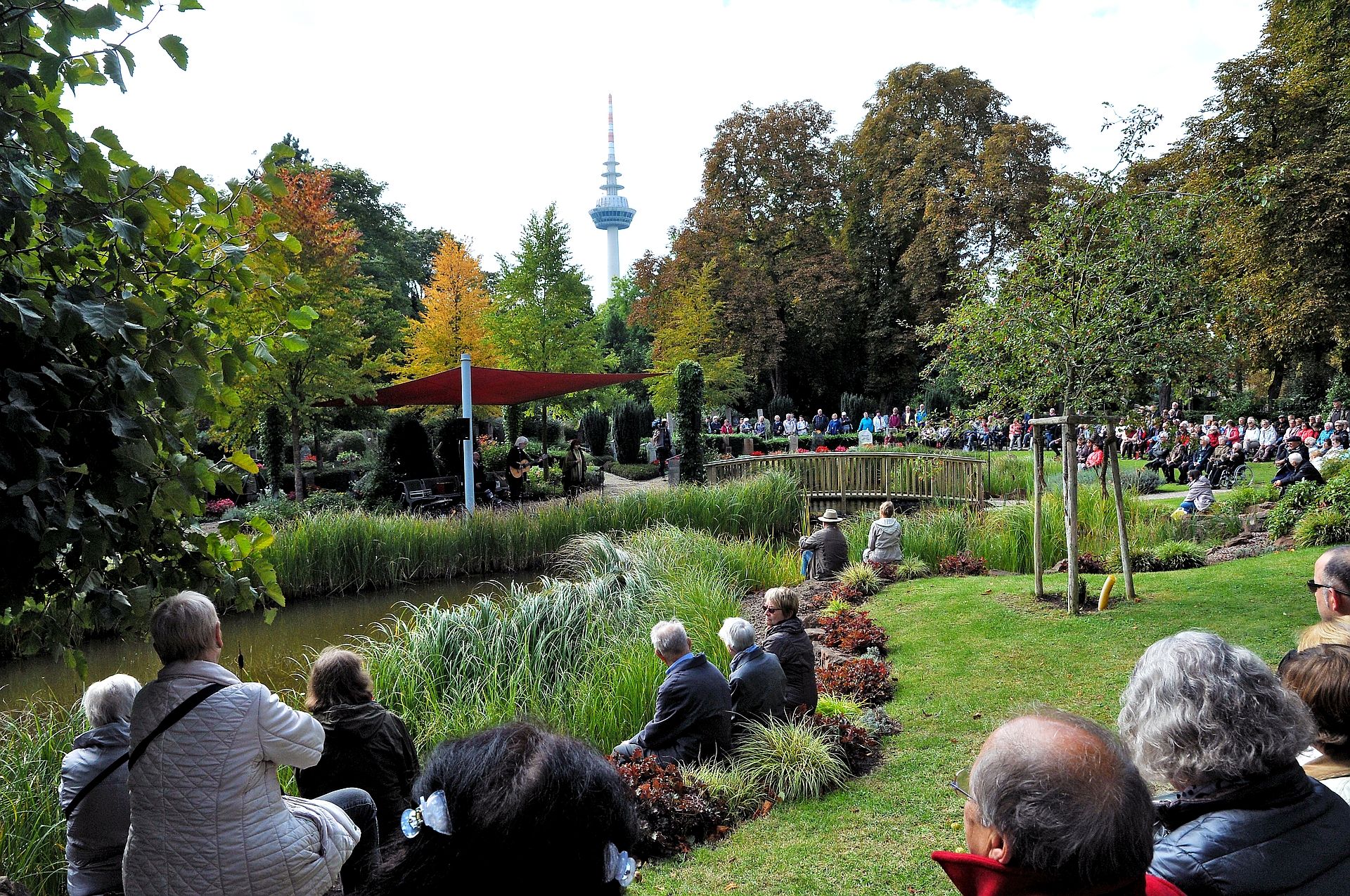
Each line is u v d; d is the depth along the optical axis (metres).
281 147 3.01
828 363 50.19
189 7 2.69
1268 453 25.33
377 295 25.17
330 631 12.54
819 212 46.91
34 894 4.79
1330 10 22.81
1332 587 3.22
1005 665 7.98
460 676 7.96
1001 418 10.36
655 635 5.91
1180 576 10.75
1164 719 1.96
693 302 38.19
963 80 42.41
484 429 37.72
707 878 4.50
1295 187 21.70
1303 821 1.82
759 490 18.83
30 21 2.57
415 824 1.44
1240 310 9.30
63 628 3.12
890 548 13.14
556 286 28.92
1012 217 38.00
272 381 19.47
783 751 5.64
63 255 2.60
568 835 1.32
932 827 4.88
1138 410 9.88
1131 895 1.48
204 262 2.98
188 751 2.58
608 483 27.84
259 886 2.61
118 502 2.67
